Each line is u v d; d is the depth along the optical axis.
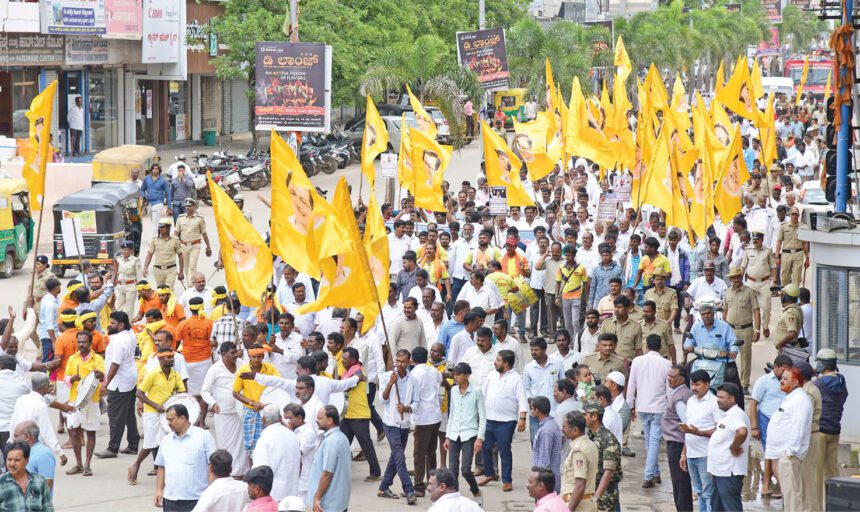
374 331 17.98
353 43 57.94
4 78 50.19
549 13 145.25
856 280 17.22
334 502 13.54
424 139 27.62
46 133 20.67
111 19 53.41
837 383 15.13
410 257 23.14
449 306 23.77
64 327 17.72
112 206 31.72
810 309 19.91
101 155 40.53
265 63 35.53
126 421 17.91
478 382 16.64
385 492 15.96
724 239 27.30
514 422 16.00
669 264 23.28
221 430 16.19
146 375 16.38
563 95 57.38
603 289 22.33
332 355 17.27
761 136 38.03
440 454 16.95
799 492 14.07
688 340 17.95
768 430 14.37
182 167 37.03
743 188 31.45
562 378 16.28
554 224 27.88
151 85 62.84
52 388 18.00
